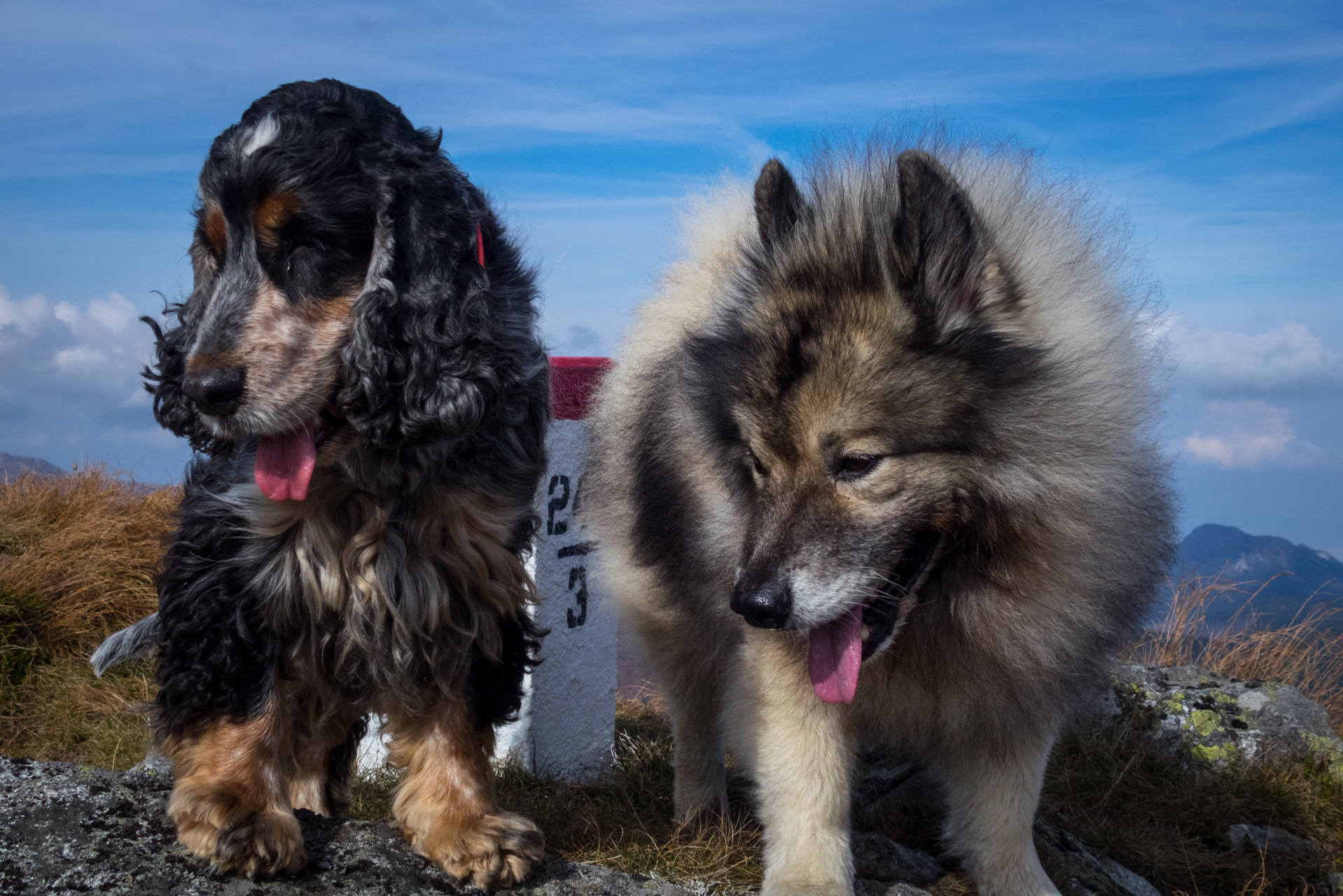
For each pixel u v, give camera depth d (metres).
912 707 3.19
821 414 2.73
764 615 2.69
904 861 3.53
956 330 2.75
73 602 6.74
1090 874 3.80
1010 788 3.25
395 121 2.58
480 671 2.69
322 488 2.50
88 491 8.50
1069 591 2.97
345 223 2.41
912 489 2.77
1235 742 5.42
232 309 2.31
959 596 2.98
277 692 2.50
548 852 3.36
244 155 2.36
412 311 2.43
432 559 2.58
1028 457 2.80
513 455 2.70
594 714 4.91
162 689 2.47
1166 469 3.32
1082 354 2.90
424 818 2.61
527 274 2.97
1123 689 5.59
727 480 3.17
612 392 4.10
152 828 2.43
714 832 3.63
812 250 2.96
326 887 2.39
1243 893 3.98
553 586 4.57
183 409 2.54
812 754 3.06
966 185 3.10
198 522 2.47
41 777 2.60
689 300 3.74
